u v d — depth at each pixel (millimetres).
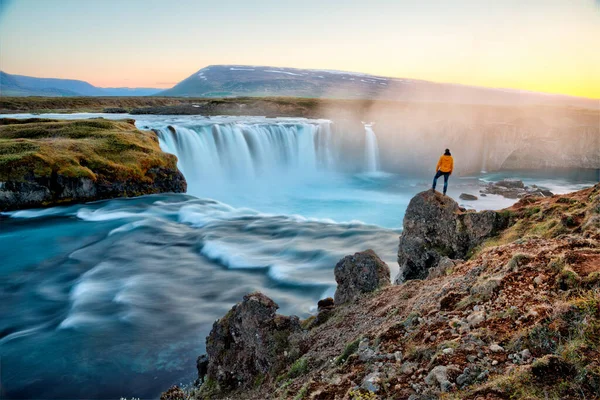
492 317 7082
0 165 36719
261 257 26828
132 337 17859
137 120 79625
